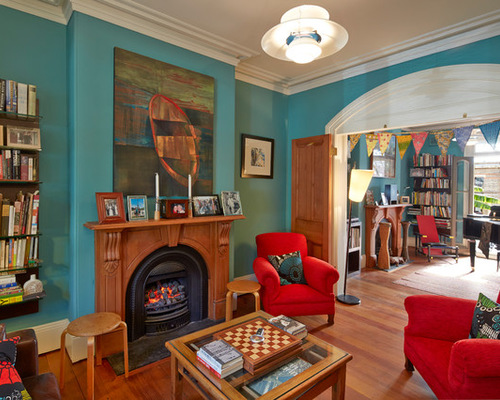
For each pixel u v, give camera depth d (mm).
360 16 2578
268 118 4172
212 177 3143
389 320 3150
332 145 3844
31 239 2264
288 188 4469
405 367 2285
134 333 2619
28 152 2338
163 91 2744
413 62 3141
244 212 3951
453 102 2883
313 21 1604
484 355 1411
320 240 3811
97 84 2406
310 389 1544
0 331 1515
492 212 5172
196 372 1562
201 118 3018
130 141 2555
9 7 2271
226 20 2643
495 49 2615
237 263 3906
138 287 2623
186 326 2941
